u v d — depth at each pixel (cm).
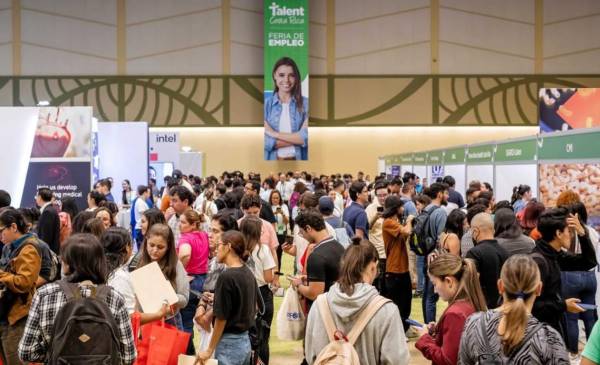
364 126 2480
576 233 517
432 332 351
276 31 2373
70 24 2459
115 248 413
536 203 617
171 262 450
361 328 311
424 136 2506
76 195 948
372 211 760
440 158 1352
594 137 643
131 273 410
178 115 2475
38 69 2458
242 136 2511
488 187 971
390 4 2467
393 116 2477
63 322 291
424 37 2467
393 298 700
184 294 460
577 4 2438
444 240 581
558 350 269
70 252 312
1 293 461
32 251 467
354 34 2472
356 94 2477
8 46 2452
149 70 2477
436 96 2466
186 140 2514
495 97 2458
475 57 2461
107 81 2462
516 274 280
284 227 1016
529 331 271
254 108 2477
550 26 2441
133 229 1052
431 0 2462
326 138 2514
